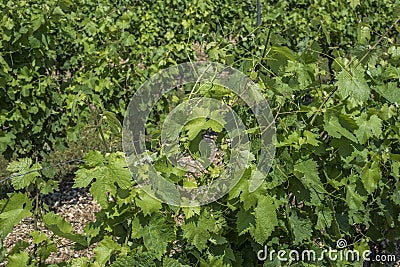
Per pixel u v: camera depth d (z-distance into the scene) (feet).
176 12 23.41
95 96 15.69
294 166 8.46
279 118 8.57
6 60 14.24
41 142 15.79
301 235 8.56
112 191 7.84
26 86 14.61
